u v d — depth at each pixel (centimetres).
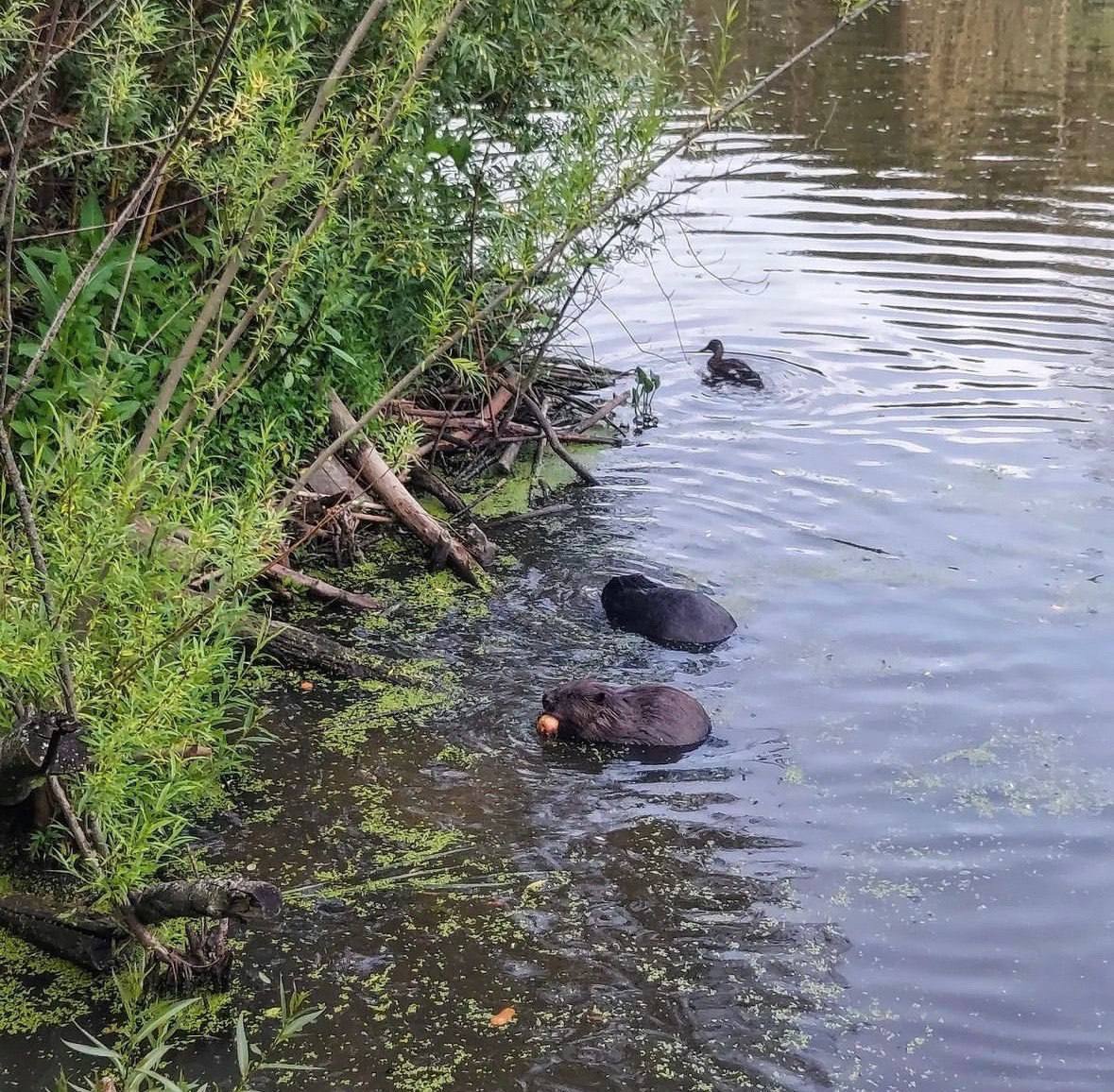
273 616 675
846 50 1848
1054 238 1141
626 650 658
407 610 687
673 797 574
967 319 988
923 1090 464
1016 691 625
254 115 495
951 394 887
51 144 606
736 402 888
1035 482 782
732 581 706
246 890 477
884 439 835
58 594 472
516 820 562
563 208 602
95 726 475
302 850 546
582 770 589
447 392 832
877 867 541
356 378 741
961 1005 490
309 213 628
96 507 470
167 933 506
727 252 1129
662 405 888
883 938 513
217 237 541
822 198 1262
